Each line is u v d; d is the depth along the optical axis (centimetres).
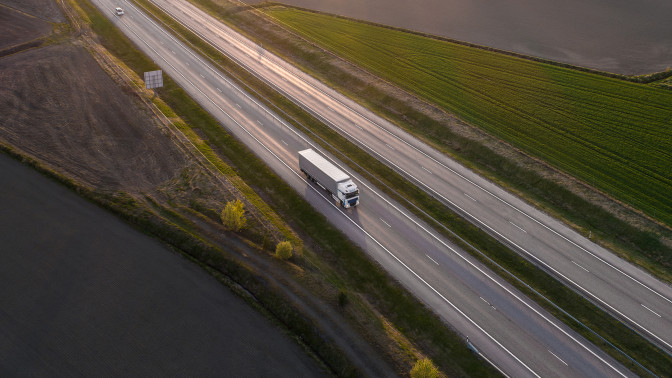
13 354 3444
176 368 3356
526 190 5531
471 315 3956
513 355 3628
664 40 9088
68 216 4788
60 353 3450
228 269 4250
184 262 4316
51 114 6600
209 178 5547
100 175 5456
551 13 10806
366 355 3544
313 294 4050
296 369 3425
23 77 7506
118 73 7869
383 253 4588
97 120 6544
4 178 5278
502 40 9544
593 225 4947
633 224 4766
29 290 3959
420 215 5075
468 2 11756
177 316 3769
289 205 5281
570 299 4078
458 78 8075
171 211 4950
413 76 8169
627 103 7081
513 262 4472
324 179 5250
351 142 6347
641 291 4131
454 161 5994
